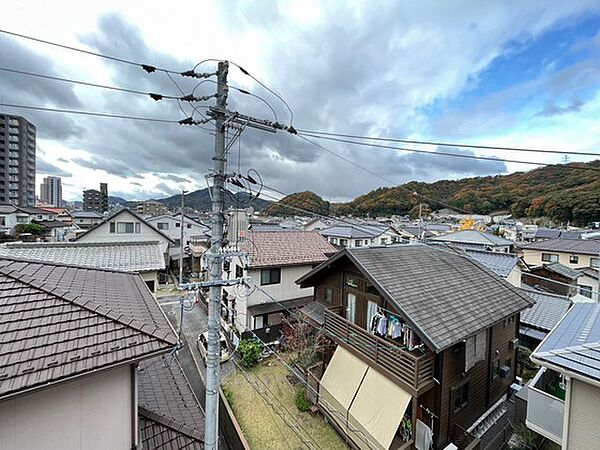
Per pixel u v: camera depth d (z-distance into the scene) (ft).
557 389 27.58
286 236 62.13
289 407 32.12
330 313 32.94
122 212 90.07
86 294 16.19
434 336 23.06
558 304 45.98
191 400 21.33
